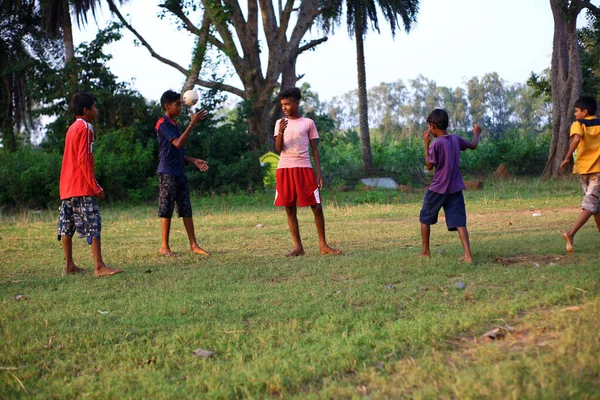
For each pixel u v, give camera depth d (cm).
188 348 349
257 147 2084
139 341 364
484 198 1445
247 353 336
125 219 1257
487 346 308
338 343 338
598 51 2636
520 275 490
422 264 557
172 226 1066
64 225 591
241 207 1566
